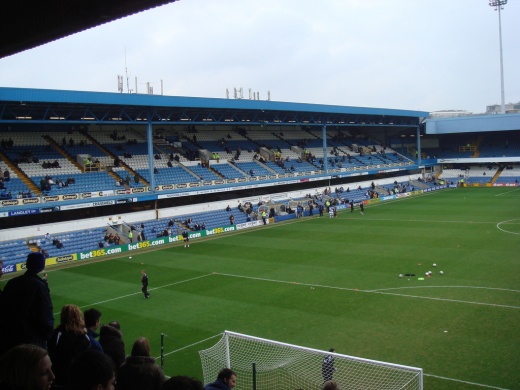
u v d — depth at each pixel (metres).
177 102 51.53
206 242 47.38
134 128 63.38
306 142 83.56
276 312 24.42
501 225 47.91
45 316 6.75
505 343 18.75
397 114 82.25
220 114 62.47
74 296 29.56
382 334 20.50
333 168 75.38
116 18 11.27
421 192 84.62
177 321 23.77
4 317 6.61
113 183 51.38
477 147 96.12
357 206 70.00
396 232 47.06
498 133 95.50
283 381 15.52
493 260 33.44
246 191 65.94
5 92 39.16
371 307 24.41
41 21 12.04
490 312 22.66
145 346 7.77
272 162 71.06
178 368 17.94
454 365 16.95
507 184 87.56
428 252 37.09
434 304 24.34
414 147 101.00
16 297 6.64
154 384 5.34
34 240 42.91
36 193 45.31
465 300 24.73
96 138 58.19
